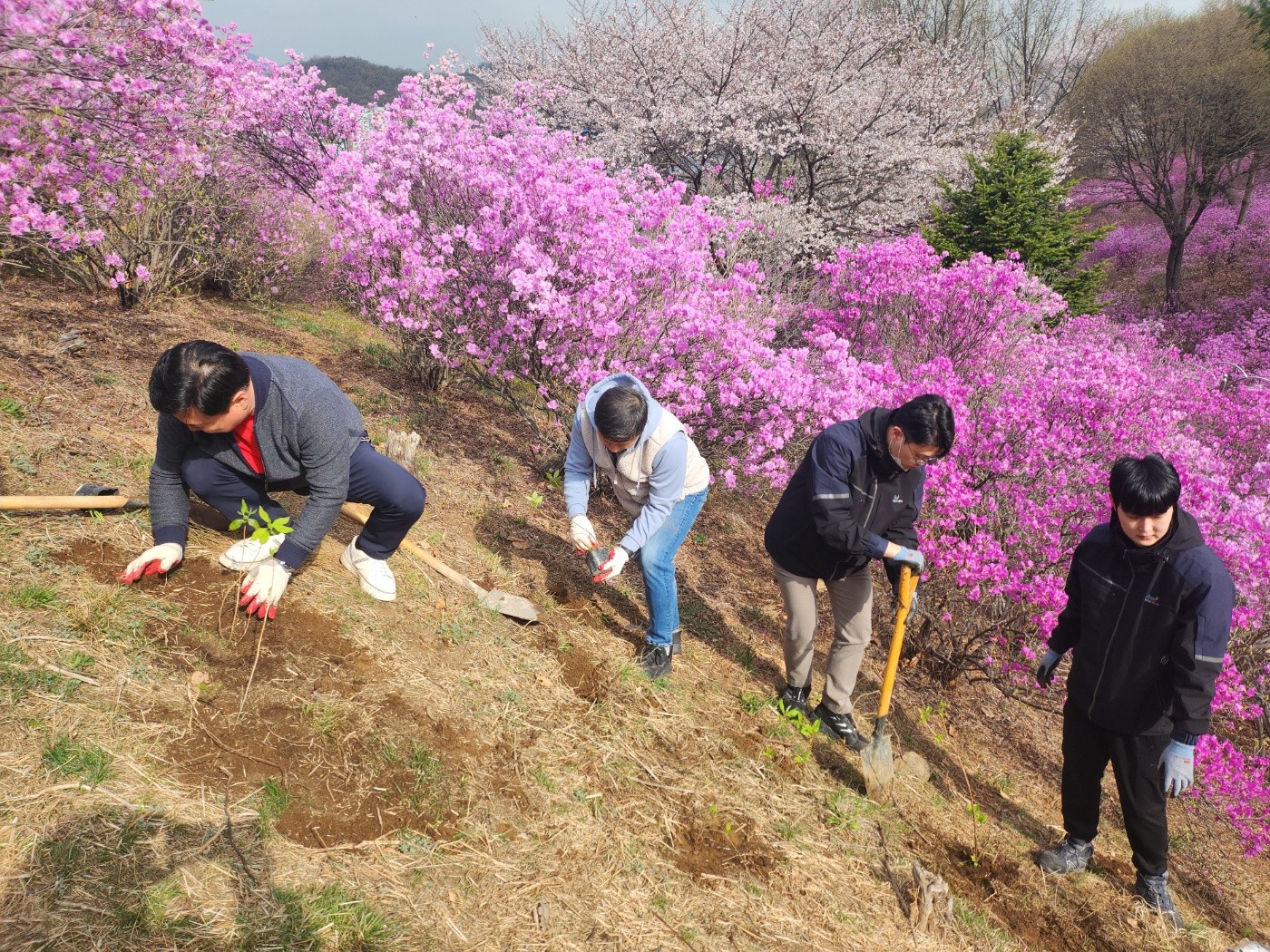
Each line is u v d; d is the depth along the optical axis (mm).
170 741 2482
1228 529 4730
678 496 3471
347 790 2564
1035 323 8875
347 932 2117
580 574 4617
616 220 5379
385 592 3502
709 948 2496
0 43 3713
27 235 4906
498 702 3197
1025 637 4629
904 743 4336
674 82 14703
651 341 5348
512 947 2264
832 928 2754
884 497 3422
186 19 4949
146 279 6191
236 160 7715
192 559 3227
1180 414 6035
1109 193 26234
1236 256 24656
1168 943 3293
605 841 2752
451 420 6195
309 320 7895
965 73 19297
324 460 2967
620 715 3434
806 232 11945
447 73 9016
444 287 5477
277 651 2977
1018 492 5062
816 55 14641
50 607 2754
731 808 3154
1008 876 3424
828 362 5633
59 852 2039
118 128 4719
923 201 14977
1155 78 21344
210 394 2611
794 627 3891
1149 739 3182
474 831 2590
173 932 1963
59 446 3785
